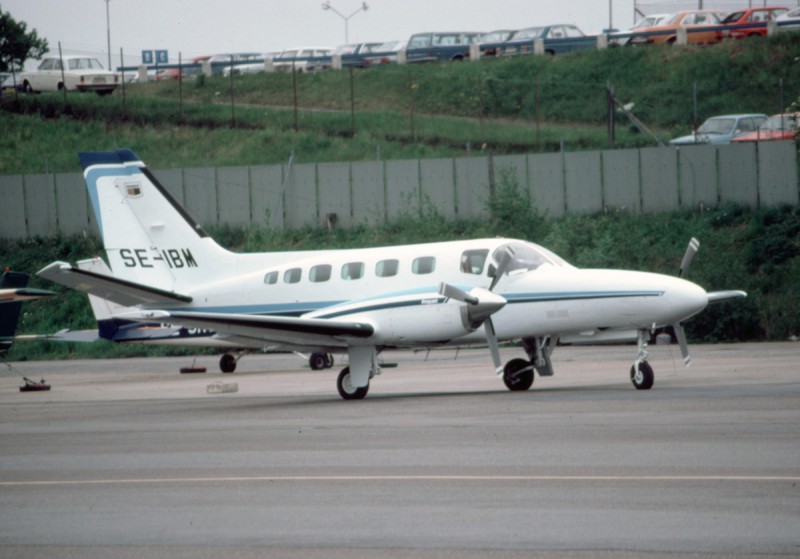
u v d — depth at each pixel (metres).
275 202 90.19
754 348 60.31
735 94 106.44
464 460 22.83
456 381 46.84
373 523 17.17
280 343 41.00
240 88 131.25
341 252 44.59
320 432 28.81
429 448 24.80
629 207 83.50
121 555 15.71
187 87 133.88
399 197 87.88
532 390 39.91
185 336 56.22
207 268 50.06
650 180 83.12
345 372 39.78
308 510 18.34
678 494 18.33
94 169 51.84
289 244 87.00
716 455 21.94
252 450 25.77
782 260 73.69
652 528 16.05
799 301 68.69
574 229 79.06
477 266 40.12
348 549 15.63
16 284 53.84
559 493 18.86
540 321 39.12
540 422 28.67
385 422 30.53
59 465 24.50
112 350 80.50
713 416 28.28
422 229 82.75
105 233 51.97
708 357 54.31
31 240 92.75
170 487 21.00
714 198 81.75
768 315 67.81
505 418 30.03
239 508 18.72
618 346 69.31
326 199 89.50
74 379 58.66
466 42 134.62
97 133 116.62
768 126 87.62
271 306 45.78
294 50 146.88
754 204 80.56
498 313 39.59
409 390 43.09
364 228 88.06
